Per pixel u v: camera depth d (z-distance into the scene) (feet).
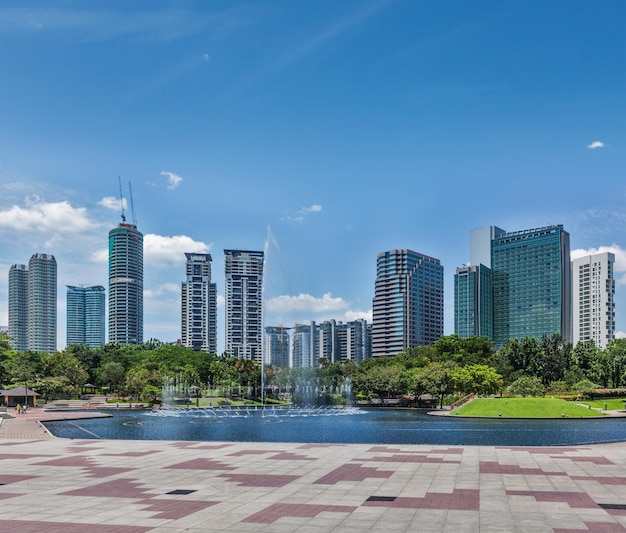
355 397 584.81
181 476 126.11
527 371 612.29
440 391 513.86
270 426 311.27
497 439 238.07
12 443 197.16
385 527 81.66
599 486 111.34
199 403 523.70
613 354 571.69
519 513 89.56
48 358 638.53
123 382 646.74
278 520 86.02
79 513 90.99
